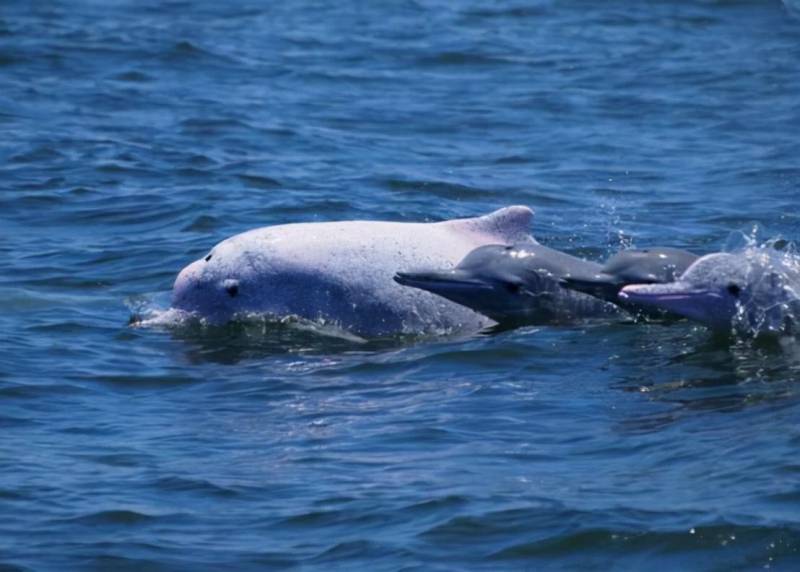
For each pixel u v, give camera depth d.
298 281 50.41
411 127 84.38
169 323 50.72
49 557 32.03
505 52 104.62
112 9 116.25
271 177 71.44
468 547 31.95
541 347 46.44
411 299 49.88
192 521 33.84
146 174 71.69
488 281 48.91
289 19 115.06
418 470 36.38
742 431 37.62
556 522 32.69
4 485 35.88
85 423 40.84
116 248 59.75
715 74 97.50
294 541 32.69
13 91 89.44
